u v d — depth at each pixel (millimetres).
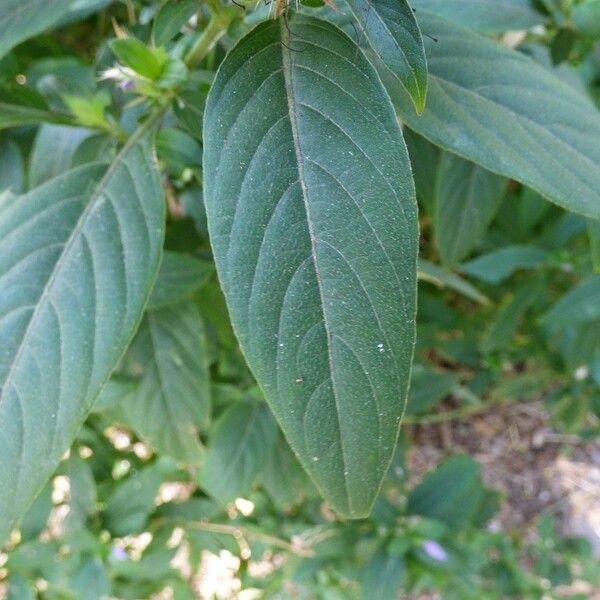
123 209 179
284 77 129
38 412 161
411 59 119
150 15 253
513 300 420
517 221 425
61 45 318
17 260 172
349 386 121
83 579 344
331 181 125
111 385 281
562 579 494
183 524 373
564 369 496
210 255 292
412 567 372
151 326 283
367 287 121
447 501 387
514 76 177
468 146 170
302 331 122
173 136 197
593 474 692
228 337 299
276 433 342
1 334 165
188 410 295
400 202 122
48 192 179
